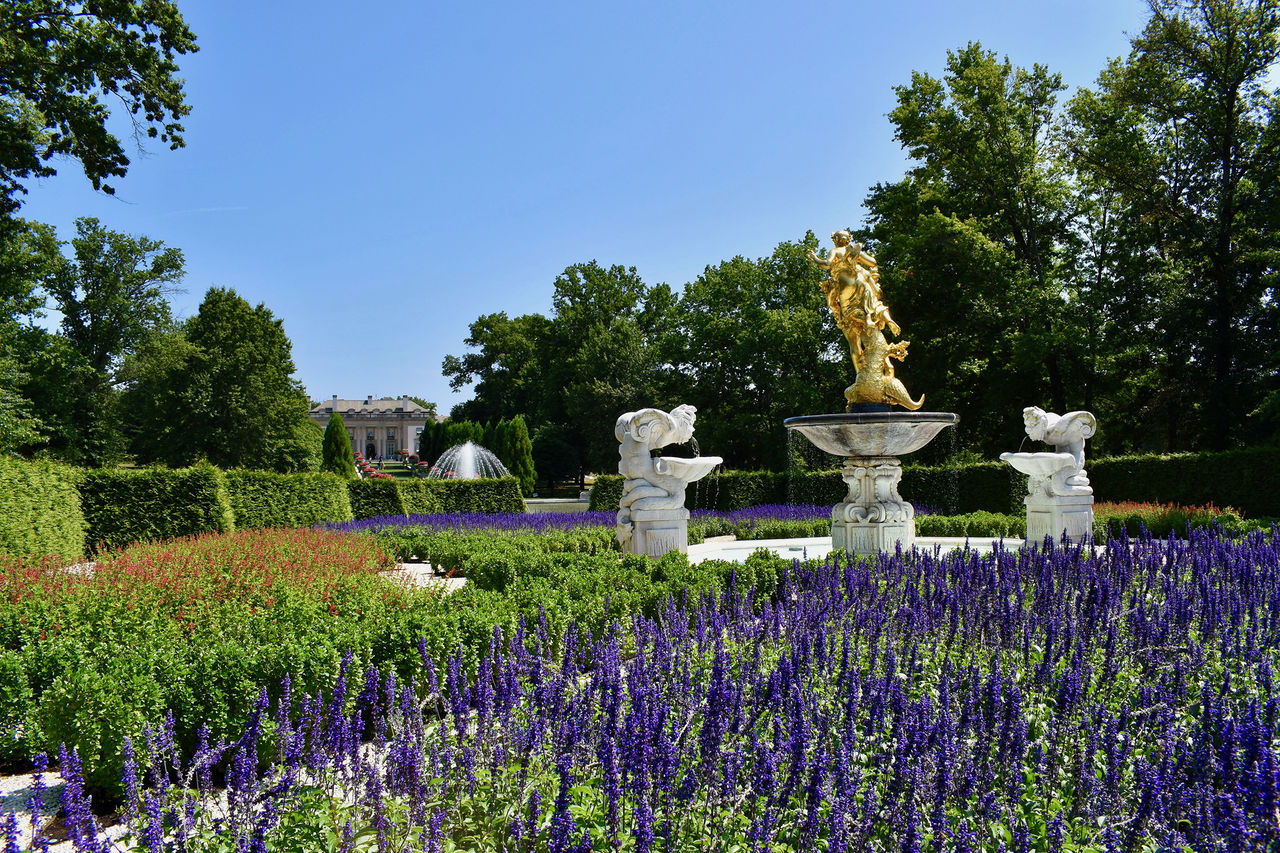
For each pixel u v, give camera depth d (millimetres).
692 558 12633
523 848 3346
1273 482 18609
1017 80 29047
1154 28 26297
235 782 3529
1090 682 4863
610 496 26469
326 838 3492
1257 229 25750
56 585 8547
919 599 6223
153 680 5625
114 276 45531
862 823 3139
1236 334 26141
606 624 6492
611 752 3523
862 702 4262
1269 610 6070
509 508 27859
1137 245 28047
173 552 11555
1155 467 20250
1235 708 4289
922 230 28031
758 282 40781
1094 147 27297
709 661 5449
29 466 14547
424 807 3498
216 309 45375
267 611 7703
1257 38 25391
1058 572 7145
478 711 4207
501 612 7203
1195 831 3131
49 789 5309
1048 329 26625
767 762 3518
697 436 38875
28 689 5828
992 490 21938
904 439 11117
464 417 71750
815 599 6621
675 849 3225
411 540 16156
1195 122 26812
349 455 40656
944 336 29109
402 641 6465
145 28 18500
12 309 31344
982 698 4125
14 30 16969
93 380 44219
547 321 61844
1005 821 3381
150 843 3211
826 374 35812
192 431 41906
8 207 18781
